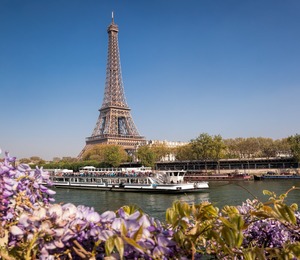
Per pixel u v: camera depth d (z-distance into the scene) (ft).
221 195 185.98
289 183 274.98
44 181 9.98
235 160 429.79
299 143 358.64
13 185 8.95
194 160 470.39
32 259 7.27
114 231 7.02
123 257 6.86
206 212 8.33
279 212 8.22
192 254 7.52
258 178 332.80
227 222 7.81
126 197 195.52
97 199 191.72
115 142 542.57
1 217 8.46
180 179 220.64
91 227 7.54
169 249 7.20
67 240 7.40
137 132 579.89
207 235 8.31
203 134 402.72
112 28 624.59
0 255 7.32
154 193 209.67
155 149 531.09
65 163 519.60
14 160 9.53
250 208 12.40
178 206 8.66
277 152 487.61
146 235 7.27
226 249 7.91
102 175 260.62
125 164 506.89
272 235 11.79
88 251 7.43
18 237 7.62
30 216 7.49
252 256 7.88
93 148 529.45
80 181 263.49
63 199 194.39
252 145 469.16
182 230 8.60
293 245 8.01
